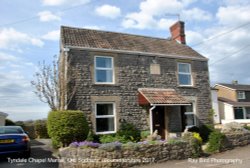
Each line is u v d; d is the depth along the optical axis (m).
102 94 14.01
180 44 19.38
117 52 14.87
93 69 14.02
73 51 13.69
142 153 9.24
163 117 15.66
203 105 17.22
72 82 13.34
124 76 14.84
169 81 16.25
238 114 37.28
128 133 13.78
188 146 10.40
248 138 12.93
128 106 14.60
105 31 17.19
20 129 12.25
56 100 14.09
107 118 14.13
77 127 11.62
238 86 42.84
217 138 11.50
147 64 15.76
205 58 17.95
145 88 15.30
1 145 10.47
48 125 12.64
